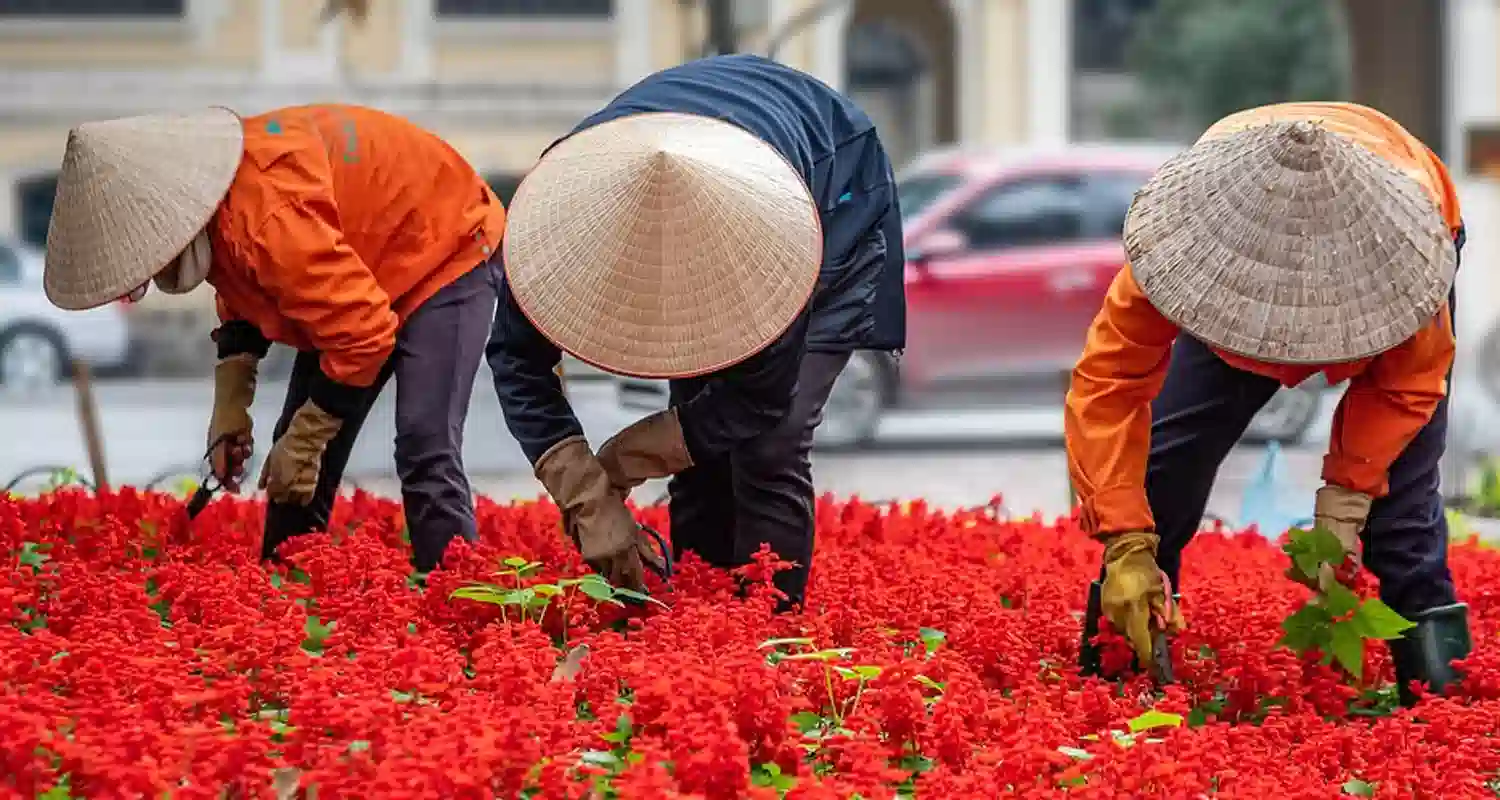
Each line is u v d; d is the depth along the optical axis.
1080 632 10.87
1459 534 18.38
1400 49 57.09
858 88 78.62
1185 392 10.23
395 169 11.38
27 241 55.03
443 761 6.86
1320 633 9.45
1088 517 9.86
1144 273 8.89
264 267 10.77
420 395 11.45
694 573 10.59
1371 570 10.26
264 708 8.62
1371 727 9.54
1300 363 8.67
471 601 9.97
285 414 12.31
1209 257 8.75
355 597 9.79
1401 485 10.03
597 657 8.84
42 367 44.72
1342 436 9.70
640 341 9.01
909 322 30.95
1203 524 19.94
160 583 10.68
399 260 11.42
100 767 6.79
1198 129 84.12
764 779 7.75
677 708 7.54
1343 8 58.72
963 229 31.42
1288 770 7.95
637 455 9.91
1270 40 81.19
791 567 10.48
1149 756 7.59
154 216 10.71
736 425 9.79
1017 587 12.38
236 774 6.96
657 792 6.77
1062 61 58.81
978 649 9.80
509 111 55.31
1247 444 30.95
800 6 56.25
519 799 7.30
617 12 55.62
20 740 7.02
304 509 12.15
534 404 10.06
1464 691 10.00
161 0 54.75
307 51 54.81
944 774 7.36
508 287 9.53
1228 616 10.84
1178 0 85.94
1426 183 9.22
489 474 26.70
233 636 8.80
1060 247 31.56
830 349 10.81
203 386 44.16
